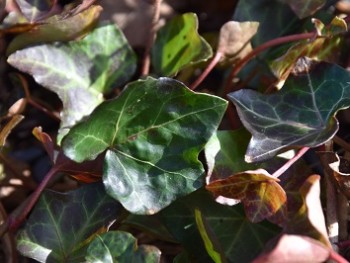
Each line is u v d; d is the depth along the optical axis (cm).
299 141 20
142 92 20
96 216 21
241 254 21
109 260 20
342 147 23
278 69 23
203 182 21
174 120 21
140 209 20
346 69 23
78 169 21
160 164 21
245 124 21
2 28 23
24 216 22
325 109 22
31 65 23
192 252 21
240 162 22
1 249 24
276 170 21
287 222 18
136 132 21
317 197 18
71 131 20
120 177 21
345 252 21
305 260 17
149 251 19
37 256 20
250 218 20
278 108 22
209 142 21
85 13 23
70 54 24
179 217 21
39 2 24
